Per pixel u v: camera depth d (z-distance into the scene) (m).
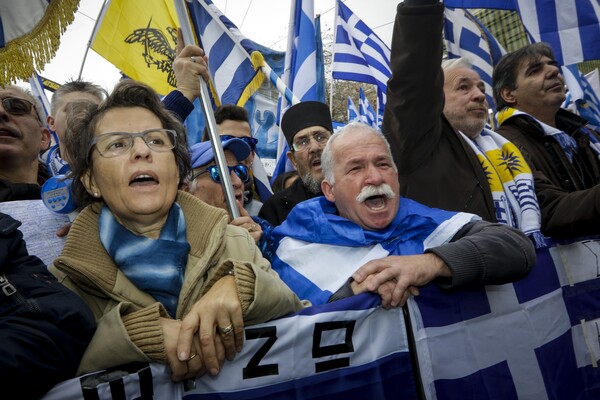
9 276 1.14
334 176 1.93
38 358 1.07
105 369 1.20
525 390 1.73
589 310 2.05
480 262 1.58
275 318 1.42
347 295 1.62
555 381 1.83
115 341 1.18
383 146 1.92
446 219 1.89
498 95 2.93
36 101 2.42
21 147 2.05
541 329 1.87
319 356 1.45
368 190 1.83
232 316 1.25
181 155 1.63
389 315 1.56
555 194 2.22
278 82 3.22
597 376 1.98
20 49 1.65
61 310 1.13
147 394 1.22
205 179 2.32
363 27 4.60
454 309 1.66
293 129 3.00
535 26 3.02
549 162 2.55
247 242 1.59
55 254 1.68
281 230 2.07
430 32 1.99
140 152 1.42
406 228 1.88
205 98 2.10
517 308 1.83
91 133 1.48
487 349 1.71
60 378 1.13
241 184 2.44
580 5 2.96
